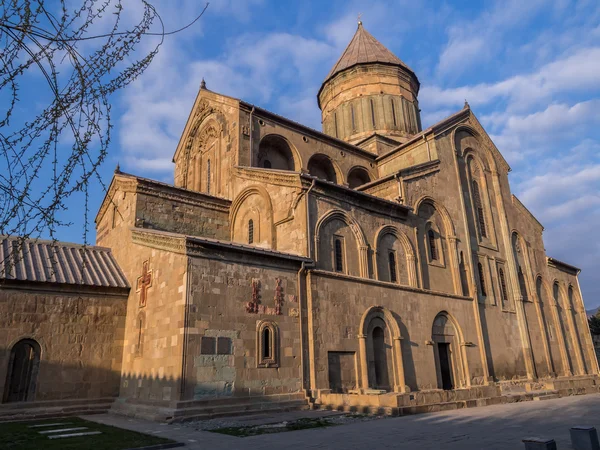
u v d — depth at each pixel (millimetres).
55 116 5801
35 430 15000
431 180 31391
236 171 28344
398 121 43719
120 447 11125
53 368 20328
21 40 5586
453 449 10008
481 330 30125
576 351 40844
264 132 31141
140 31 6273
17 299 20156
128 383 20891
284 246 23734
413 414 16766
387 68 45031
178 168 37000
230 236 28469
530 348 33875
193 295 17750
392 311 24938
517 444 10414
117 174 28047
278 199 24828
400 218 28172
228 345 18125
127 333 22328
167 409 16547
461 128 36281
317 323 21281
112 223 28031
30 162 5773
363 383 22062
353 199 25594
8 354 19391
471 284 31078
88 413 20266
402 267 27391
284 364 19594
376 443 10961
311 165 34188
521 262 38219
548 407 18938
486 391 21125
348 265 24312
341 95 45344
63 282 21359
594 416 15656
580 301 45312
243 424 15102
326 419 15820
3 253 21766
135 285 22453
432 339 26766
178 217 27078
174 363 17125
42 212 5789
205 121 34125
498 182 38312
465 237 32406
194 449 10867
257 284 19781
